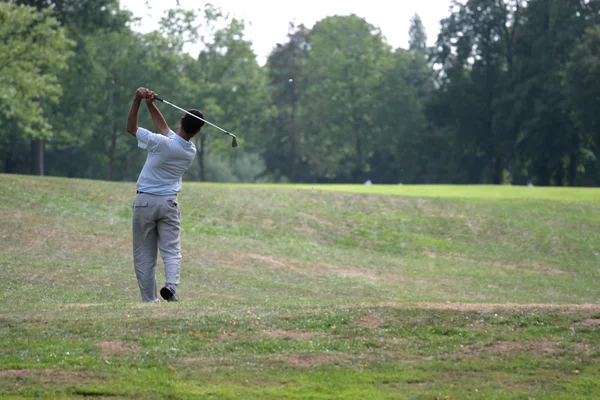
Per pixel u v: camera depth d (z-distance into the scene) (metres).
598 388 13.07
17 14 88.94
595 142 132.00
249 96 155.12
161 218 18.91
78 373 13.01
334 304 18.50
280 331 15.64
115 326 15.59
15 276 29.06
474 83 150.00
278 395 12.40
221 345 14.68
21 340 14.57
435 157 171.50
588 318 16.53
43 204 46.56
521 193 64.69
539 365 14.11
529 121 137.25
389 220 52.38
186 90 143.12
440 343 15.17
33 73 92.06
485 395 12.65
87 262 33.56
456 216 54.19
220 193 55.44
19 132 118.56
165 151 18.61
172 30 147.62
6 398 11.78
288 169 186.75
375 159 189.75
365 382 13.16
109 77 139.62
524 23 143.75
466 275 39.44
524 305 17.94
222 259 38.12
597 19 136.50
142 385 12.56
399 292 32.59
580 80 123.69
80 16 116.50
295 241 46.19
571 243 49.06
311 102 177.12
